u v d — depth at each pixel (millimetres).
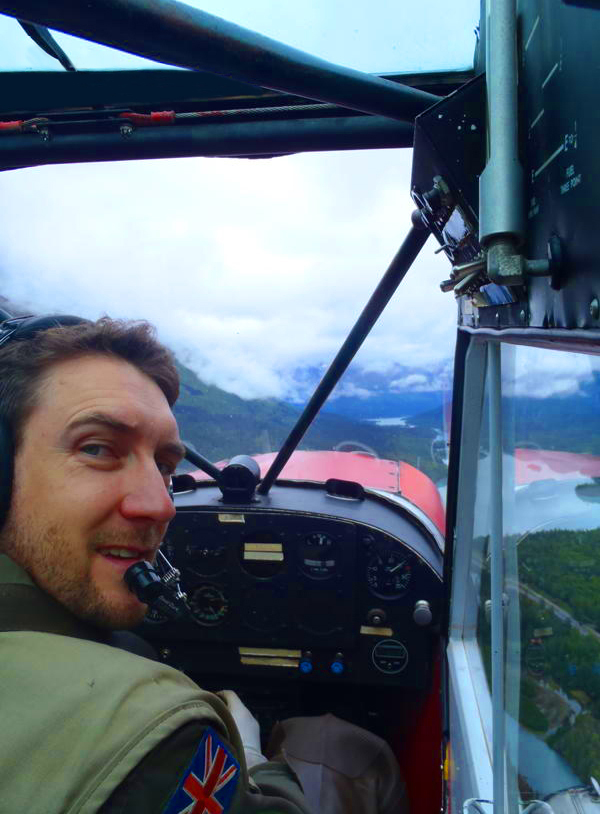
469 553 777
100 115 635
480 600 746
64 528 303
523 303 364
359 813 755
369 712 1175
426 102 418
